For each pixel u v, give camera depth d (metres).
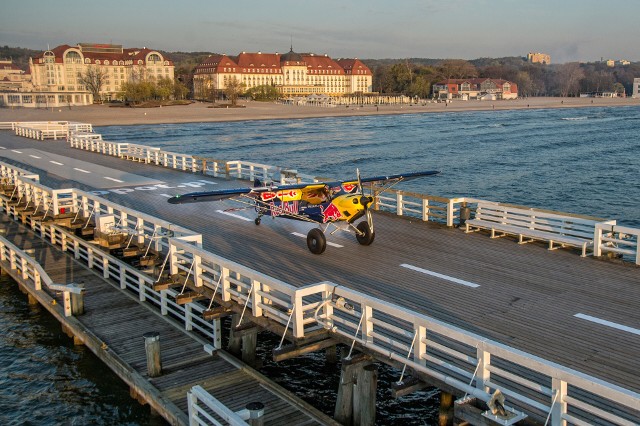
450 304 14.17
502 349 9.39
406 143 83.12
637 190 46.28
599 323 12.81
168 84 169.38
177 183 33.38
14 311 21.25
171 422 12.52
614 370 10.68
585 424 8.40
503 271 16.70
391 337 12.43
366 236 19.59
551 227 19.42
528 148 75.81
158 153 41.53
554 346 11.72
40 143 58.34
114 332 16.50
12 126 76.19
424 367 10.62
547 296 14.58
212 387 13.52
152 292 18.81
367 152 73.12
